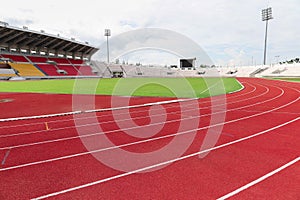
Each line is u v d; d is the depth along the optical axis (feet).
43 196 8.91
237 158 12.64
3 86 77.30
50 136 17.34
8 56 142.10
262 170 11.06
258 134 17.58
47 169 11.37
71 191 9.27
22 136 17.35
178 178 10.30
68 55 196.24
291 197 8.61
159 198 8.64
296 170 11.02
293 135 17.24
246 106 31.78
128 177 10.46
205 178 10.27
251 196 8.72
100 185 9.73
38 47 167.32
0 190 9.36
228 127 19.84
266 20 177.27
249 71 183.93
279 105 32.83
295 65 155.84
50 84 88.53
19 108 31.04
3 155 13.32
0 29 122.21
